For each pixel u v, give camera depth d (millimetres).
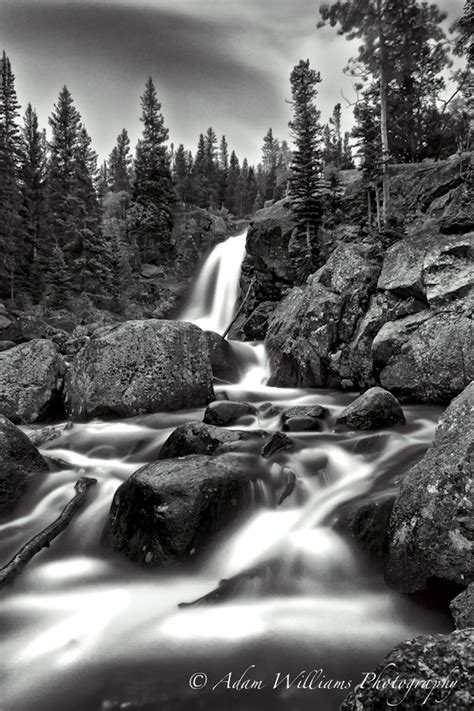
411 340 11594
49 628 4504
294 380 15609
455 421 5293
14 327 27000
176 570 5289
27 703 3590
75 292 39062
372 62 23703
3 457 7156
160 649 4152
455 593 4289
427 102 35031
